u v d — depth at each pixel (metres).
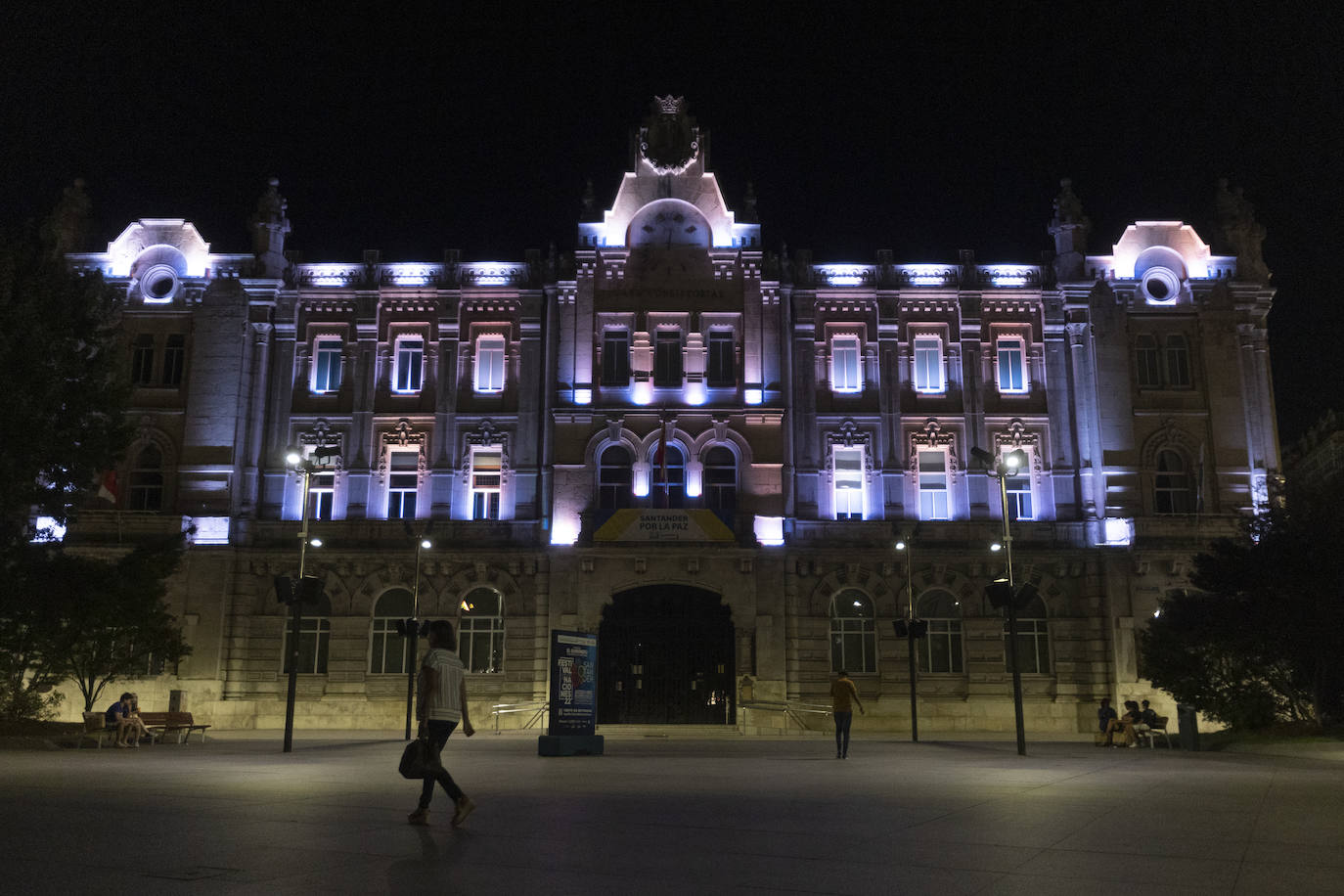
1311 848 10.60
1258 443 44.41
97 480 39.66
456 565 42.94
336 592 42.88
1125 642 41.81
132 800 13.99
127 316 44.88
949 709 42.09
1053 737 39.34
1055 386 44.84
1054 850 10.39
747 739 36.03
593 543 41.78
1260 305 45.75
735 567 42.09
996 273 45.97
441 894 8.14
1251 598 31.61
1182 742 29.50
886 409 44.59
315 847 10.20
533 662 42.06
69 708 40.72
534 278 45.59
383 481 44.16
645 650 42.31
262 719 41.78
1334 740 27.92
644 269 45.19
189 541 42.44
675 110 46.66
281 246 45.91
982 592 43.00
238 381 44.16
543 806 13.82
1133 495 43.53
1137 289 45.44
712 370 44.72
